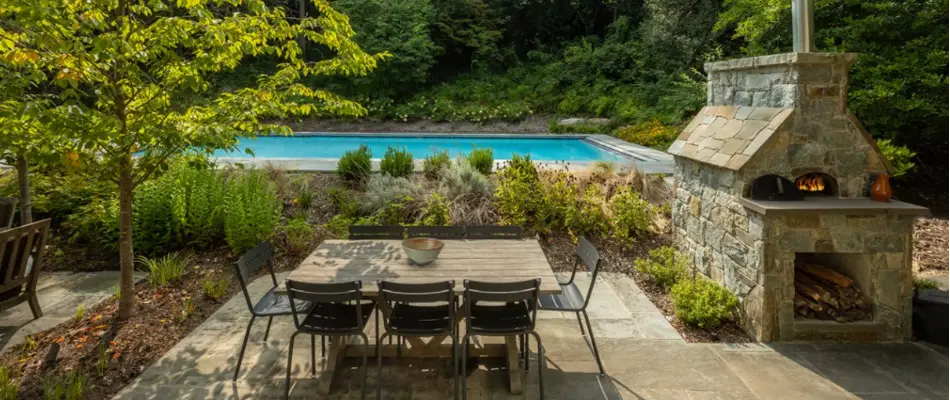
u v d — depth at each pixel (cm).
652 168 725
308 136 1434
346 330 279
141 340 353
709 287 393
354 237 394
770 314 350
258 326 379
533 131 1521
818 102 355
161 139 318
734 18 848
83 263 516
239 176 595
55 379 301
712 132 442
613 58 1716
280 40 395
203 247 539
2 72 313
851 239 345
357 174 663
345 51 405
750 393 289
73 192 593
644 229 559
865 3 673
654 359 330
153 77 369
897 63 646
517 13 2078
